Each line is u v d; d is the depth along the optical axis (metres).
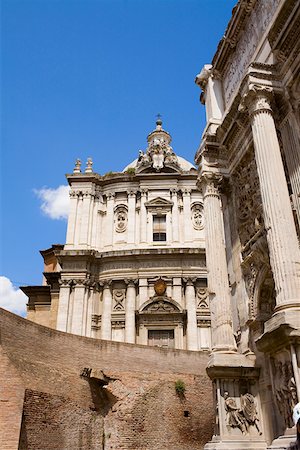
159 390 23.95
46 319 45.59
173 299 40.97
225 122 23.00
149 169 47.41
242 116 21.55
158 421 23.27
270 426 17.44
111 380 22.73
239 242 22.08
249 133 21.64
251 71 18.80
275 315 14.74
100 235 45.09
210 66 27.53
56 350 20.88
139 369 23.83
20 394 17.44
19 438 16.97
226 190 24.06
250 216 21.19
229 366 18.61
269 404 17.59
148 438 22.61
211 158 24.25
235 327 21.45
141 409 22.95
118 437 21.80
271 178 16.89
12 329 18.94
